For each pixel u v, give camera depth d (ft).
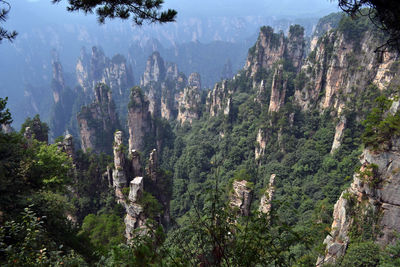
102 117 400.67
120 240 121.60
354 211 96.32
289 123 258.16
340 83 233.35
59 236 56.49
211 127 361.30
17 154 67.05
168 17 32.09
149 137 352.90
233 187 125.90
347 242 91.30
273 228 21.25
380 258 78.69
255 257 19.21
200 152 296.30
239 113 333.01
